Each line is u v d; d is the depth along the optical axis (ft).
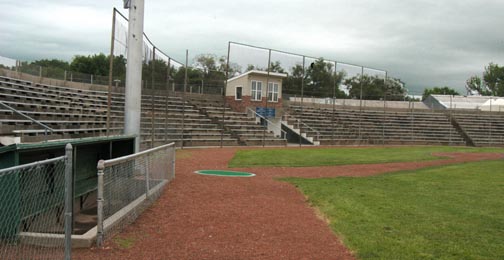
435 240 20.18
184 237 19.79
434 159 66.95
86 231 20.17
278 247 18.78
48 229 19.43
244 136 93.30
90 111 74.23
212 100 103.35
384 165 56.18
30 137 42.22
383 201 29.50
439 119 132.67
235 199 28.99
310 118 115.24
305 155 68.23
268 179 39.65
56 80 88.74
